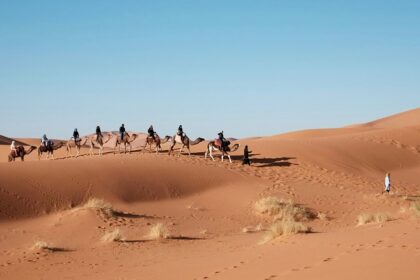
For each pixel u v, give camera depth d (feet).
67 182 104.94
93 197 102.47
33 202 96.58
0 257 65.05
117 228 82.84
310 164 143.33
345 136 189.88
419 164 165.27
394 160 163.32
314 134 268.00
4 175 103.55
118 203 101.91
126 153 145.69
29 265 60.08
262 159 147.02
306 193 116.57
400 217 84.43
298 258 42.88
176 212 99.60
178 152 155.43
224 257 53.78
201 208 103.86
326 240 52.75
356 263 33.47
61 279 51.78
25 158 194.70
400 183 137.08
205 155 141.18
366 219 86.89
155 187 111.24
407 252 33.78
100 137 148.77
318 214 100.78
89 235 78.23
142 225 86.53
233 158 147.23
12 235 79.61
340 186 126.00
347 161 152.05
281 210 98.73
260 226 89.30
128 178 112.06
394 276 27.48
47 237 77.87
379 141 179.42
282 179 128.06
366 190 124.06
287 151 155.12
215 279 39.32
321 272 32.86
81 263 60.49
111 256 64.23
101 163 118.93
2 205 93.04
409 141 183.01
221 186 118.42
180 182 115.85
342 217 100.32
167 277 44.96
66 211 95.14
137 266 55.57
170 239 76.48
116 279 48.01
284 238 62.85
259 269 40.29
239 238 76.64
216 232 85.20
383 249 37.19
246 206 104.99
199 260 54.39
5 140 342.85
